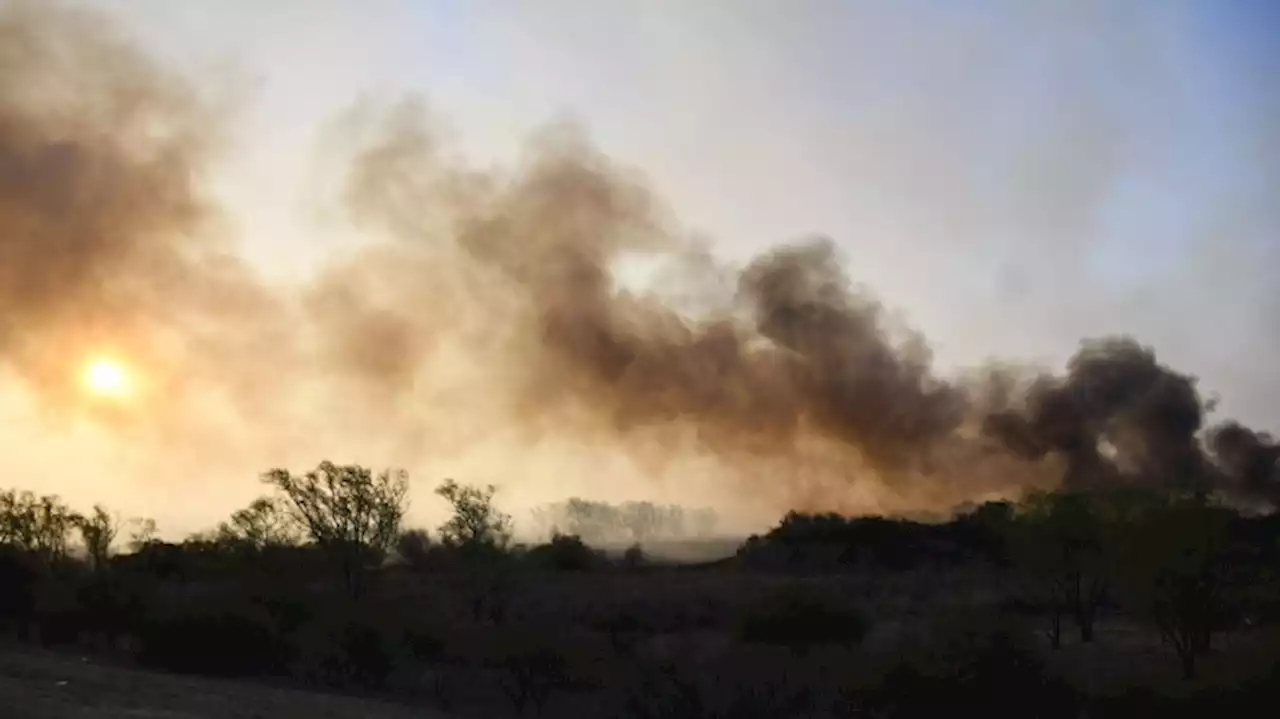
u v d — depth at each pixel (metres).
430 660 28.75
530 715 22.19
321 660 26.88
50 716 15.50
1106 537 31.64
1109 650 28.91
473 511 49.59
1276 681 17.52
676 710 21.38
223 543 44.84
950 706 18.17
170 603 30.48
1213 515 27.80
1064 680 19.53
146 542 49.91
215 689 21.09
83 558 47.59
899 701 18.58
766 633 30.64
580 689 25.06
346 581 41.12
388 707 21.11
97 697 18.17
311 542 42.31
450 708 22.52
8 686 18.45
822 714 20.61
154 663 25.03
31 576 31.88
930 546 61.09
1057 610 31.69
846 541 63.09
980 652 18.69
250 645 25.28
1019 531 37.00
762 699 21.89
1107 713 18.16
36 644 28.11
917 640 24.95
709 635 34.56
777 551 63.91
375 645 26.11
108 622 28.81
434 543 52.62
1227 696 17.39
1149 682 18.98
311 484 41.81
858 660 25.20
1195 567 25.64
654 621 38.47
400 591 44.56
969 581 48.78
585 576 59.12
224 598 28.88
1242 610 31.27
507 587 45.41
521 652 25.94
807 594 32.56
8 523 42.94
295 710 19.08
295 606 31.33
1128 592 28.22
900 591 46.28
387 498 42.59
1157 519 27.84
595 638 33.00
